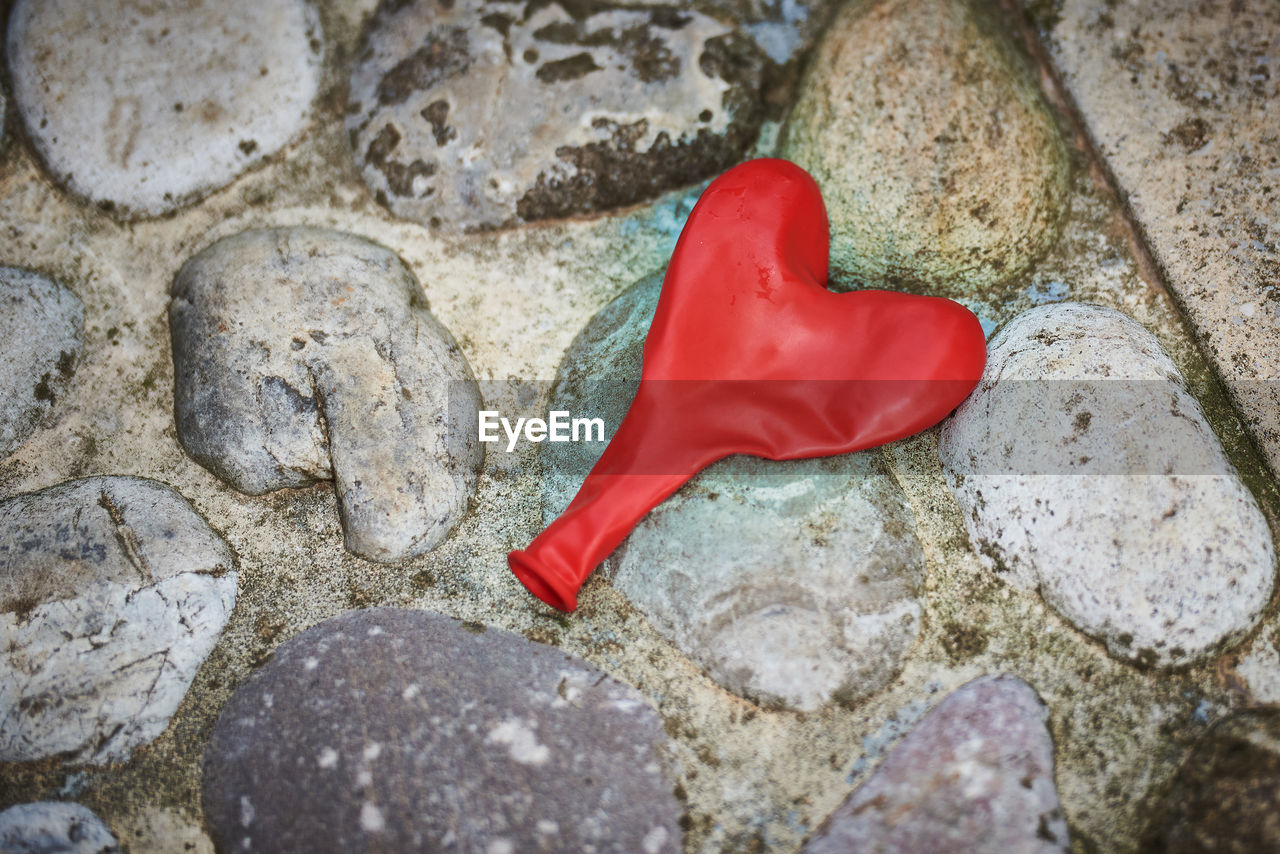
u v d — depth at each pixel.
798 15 0.45
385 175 0.44
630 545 0.40
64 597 0.39
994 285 0.43
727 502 0.39
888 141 0.42
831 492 0.40
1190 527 0.38
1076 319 0.41
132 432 0.42
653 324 0.40
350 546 0.40
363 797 0.37
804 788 0.38
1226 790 0.36
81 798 0.38
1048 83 0.44
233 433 0.41
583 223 0.44
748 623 0.38
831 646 0.38
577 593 0.40
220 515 0.41
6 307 0.42
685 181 0.44
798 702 0.38
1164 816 0.37
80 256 0.44
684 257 0.40
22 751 0.38
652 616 0.39
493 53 0.44
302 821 0.37
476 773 0.37
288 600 0.40
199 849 0.38
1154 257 0.42
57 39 0.44
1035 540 0.39
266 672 0.39
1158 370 0.40
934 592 0.39
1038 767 0.37
